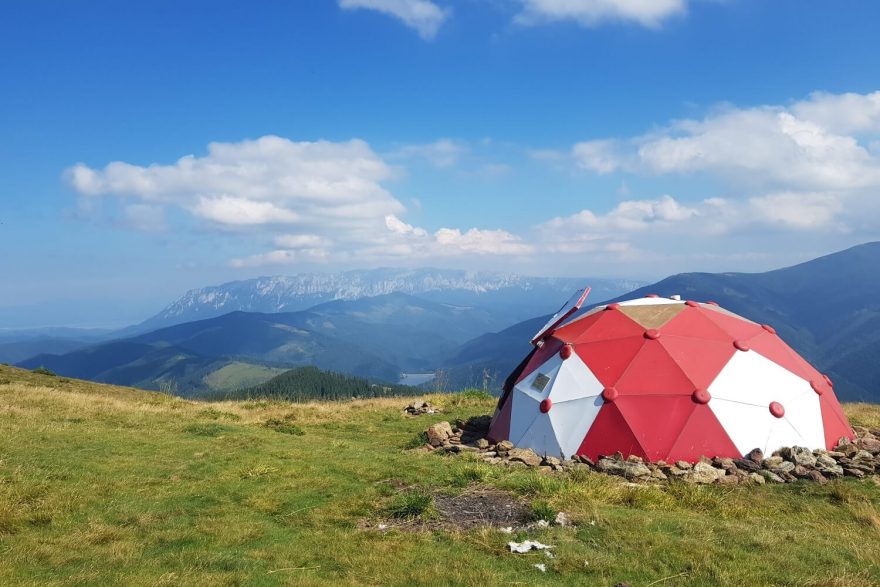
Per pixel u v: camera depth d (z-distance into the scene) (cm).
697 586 678
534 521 914
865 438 1698
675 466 1370
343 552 802
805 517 1043
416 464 1366
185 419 2123
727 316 1881
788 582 682
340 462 1395
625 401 1523
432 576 709
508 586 678
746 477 1304
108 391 3069
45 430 1644
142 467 1310
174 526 924
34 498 1012
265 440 1733
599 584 687
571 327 1883
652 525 895
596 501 1026
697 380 1541
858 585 674
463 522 924
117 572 716
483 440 1738
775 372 1631
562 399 1620
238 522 946
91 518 943
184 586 672
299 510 1026
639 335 1686
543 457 1527
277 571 738
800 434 1525
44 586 660
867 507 1080
